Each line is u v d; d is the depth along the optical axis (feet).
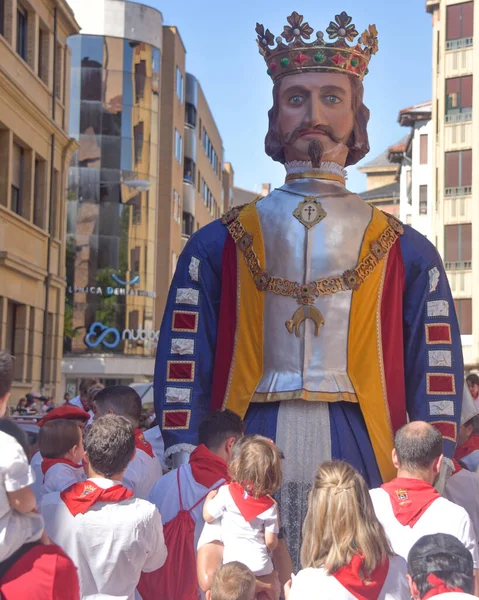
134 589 15.06
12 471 12.69
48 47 90.79
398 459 15.42
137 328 141.79
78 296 139.95
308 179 21.49
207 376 21.27
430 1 141.49
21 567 12.76
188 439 20.56
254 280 20.99
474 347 126.72
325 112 21.38
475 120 128.67
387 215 21.95
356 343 20.61
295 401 20.44
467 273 129.70
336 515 12.85
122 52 141.08
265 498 15.64
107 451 15.06
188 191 174.81
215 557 15.72
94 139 140.46
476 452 23.54
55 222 94.32
